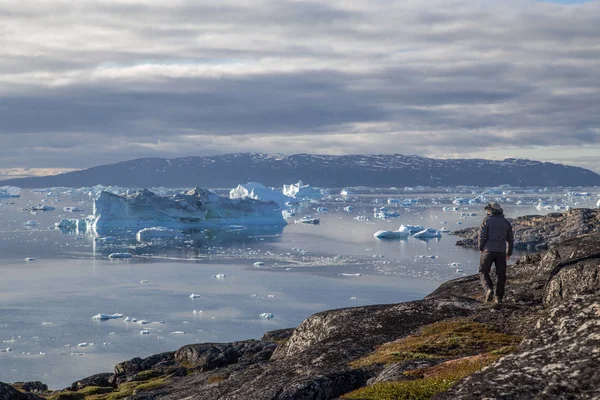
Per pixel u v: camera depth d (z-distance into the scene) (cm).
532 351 573
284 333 3281
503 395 511
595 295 627
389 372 1176
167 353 3253
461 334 1519
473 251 15538
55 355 6788
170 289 10669
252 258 14700
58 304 9500
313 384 1165
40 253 16000
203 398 1513
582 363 521
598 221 14738
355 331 1747
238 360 2700
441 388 897
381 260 14075
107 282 11469
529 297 1819
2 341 7362
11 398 2166
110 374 3180
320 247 16812
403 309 1836
